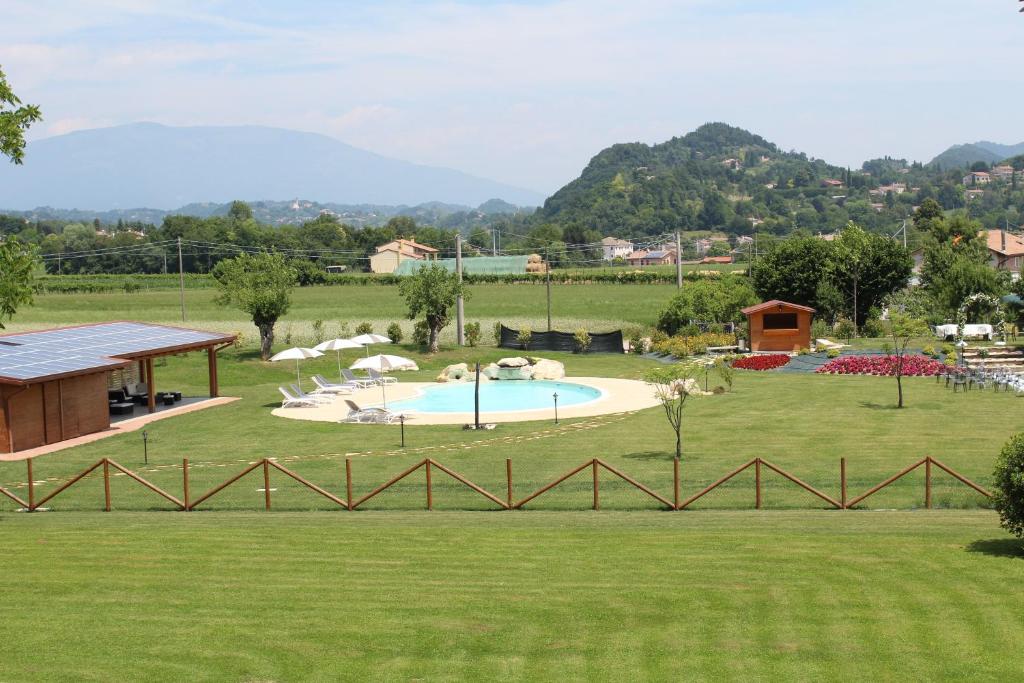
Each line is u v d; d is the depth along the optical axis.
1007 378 38.66
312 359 55.44
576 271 148.25
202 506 22.45
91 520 20.98
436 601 14.21
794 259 71.69
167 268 150.88
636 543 17.14
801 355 52.25
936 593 13.77
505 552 16.81
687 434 30.52
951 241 89.00
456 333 67.75
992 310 59.44
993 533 17.19
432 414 37.50
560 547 17.05
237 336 58.09
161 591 15.02
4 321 75.19
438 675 11.56
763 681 11.09
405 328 70.69
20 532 19.45
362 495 23.00
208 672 11.80
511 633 12.85
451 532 18.41
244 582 15.40
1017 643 11.88
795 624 12.80
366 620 13.48
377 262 171.75
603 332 68.44
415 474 25.50
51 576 15.96
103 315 82.56
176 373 51.34
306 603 14.27
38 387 32.84
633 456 27.06
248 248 156.50
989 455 24.77
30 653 12.48
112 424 37.62
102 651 12.52
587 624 13.09
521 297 108.81
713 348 56.59
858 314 70.38
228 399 44.41
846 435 28.75
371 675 11.61
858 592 13.94
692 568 15.45
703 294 63.69
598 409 37.59
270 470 27.00
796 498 21.09
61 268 145.25
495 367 49.88
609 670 11.55
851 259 69.38
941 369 42.81
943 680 10.97
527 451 28.64
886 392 38.12
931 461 20.03
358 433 33.47
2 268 23.89
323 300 105.50
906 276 69.44
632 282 128.25
